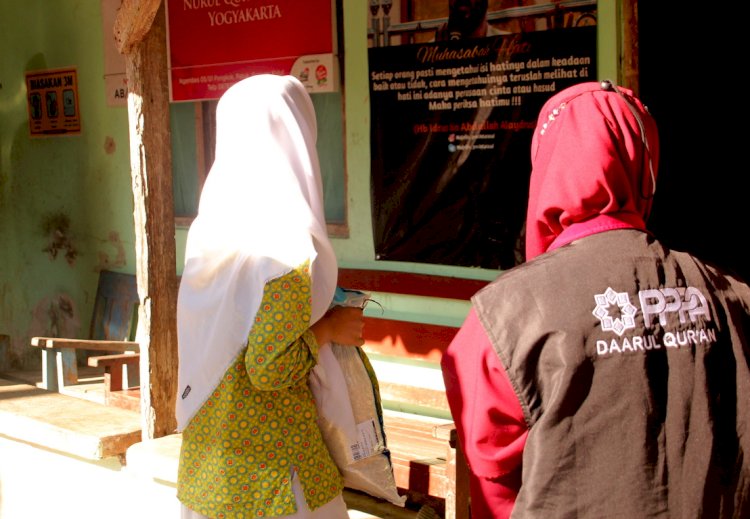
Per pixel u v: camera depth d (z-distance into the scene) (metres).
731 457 1.54
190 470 2.57
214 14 5.62
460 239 4.82
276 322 2.35
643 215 1.78
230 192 2.53
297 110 2.63
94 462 5.17
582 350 1.56
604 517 1.52
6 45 7.07
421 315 5.00
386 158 5.04
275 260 2.39
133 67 4.49
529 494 1.56
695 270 1.67
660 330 1.58
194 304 2.54
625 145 1.71
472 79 4.64
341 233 5.33
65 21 6.64
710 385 1.56
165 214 4.58
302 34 5.29
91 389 5.70
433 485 3.59
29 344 7.26
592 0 4.18
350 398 2.62
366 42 5.05
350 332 2.62
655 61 4.32
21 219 7.19
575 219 1.71
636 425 1.53
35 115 6.96
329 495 2.56
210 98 5.75
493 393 1.65
